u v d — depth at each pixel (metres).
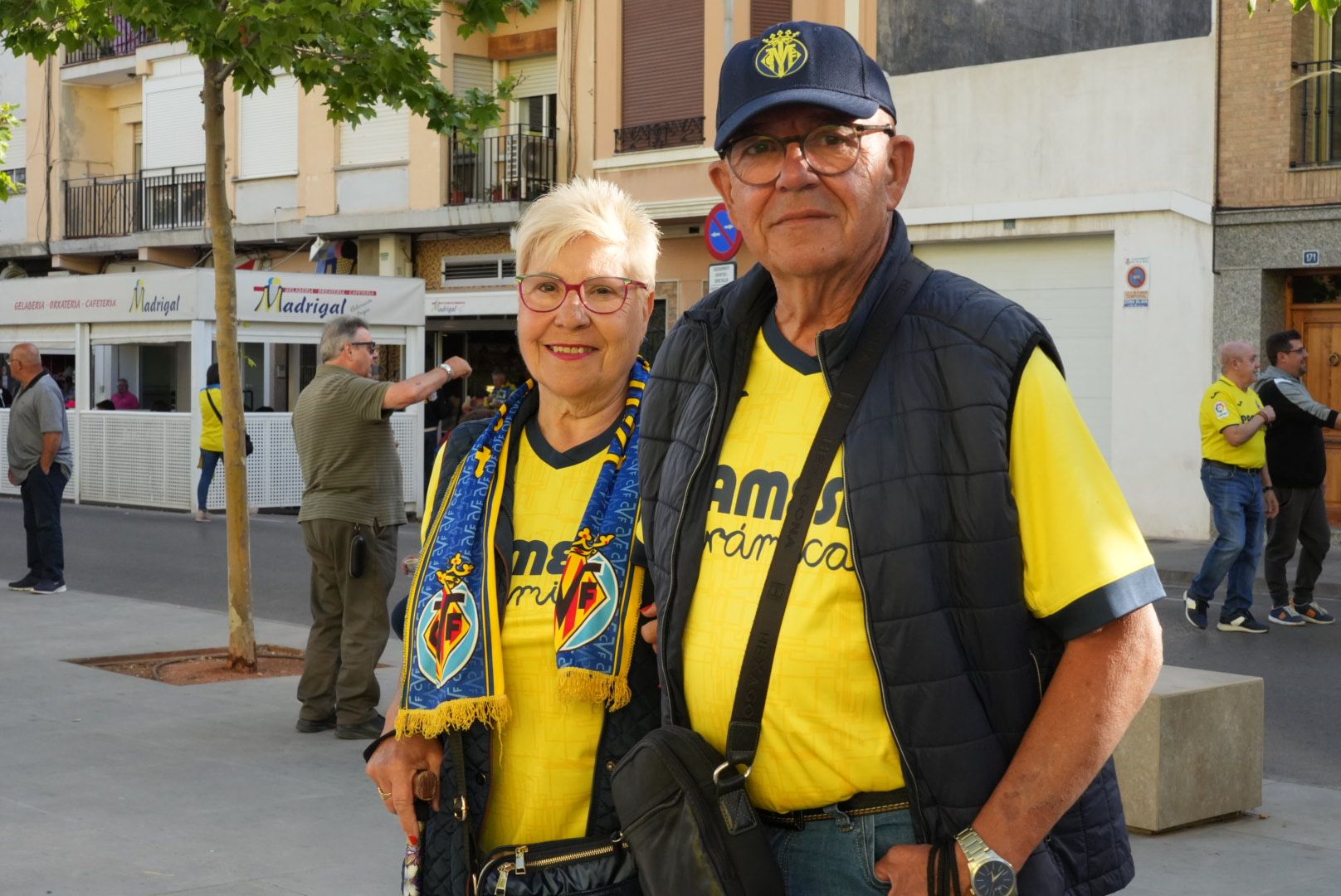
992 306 2.19
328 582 7.23
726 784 2.23
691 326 2.50
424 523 2.92
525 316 2.83
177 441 20.11
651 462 2.50
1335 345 16.28
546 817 2.72
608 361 2.81
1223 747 5.82
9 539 17.14
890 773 2.18
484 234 25.17
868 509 2.14
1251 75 16.16
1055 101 17.48
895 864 2.12
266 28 8.64
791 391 2.32
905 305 2.24
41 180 31.70
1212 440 10.55
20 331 22.31
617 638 2.66
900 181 2.39
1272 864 5.20
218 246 8.90
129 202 30.23
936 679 2.11
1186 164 16.56
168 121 29.58
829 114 2.23
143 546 16.22
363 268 26.70
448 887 2.76
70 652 9.50
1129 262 16.83
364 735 7.14
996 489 2.11
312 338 19.48
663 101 22.58
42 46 9.63
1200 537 16.38
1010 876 2.07
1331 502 16.31
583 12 23.33
